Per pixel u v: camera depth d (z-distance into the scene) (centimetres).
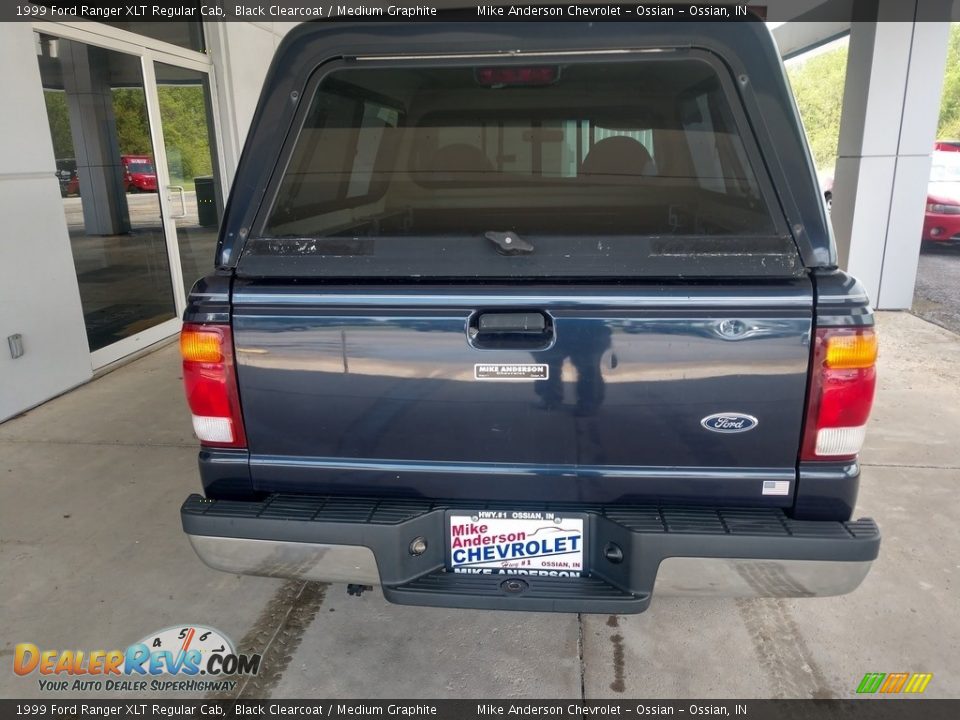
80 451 413
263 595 285
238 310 194
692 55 190
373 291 189
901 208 712
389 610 275
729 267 186
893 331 662
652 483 195
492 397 191
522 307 186
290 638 260
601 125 198
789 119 188
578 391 188
